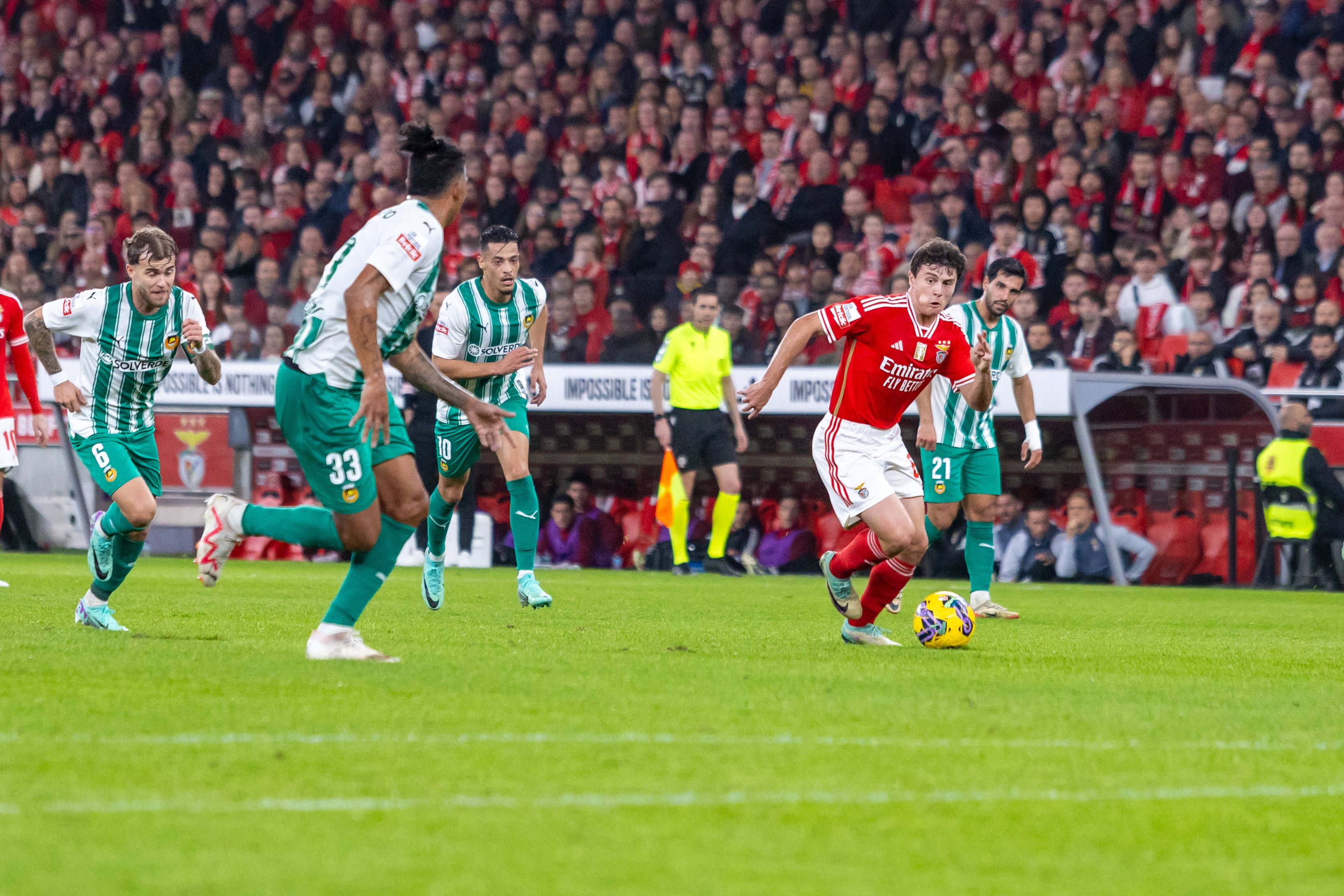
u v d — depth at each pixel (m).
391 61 76.69
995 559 53.06
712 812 10.79
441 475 31.19
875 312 23.52
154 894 8.36
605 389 55.59
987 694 17.81
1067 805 11.38
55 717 14.18
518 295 32.47
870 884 9.04
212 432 58.09
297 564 54.88
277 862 9.12
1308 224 56.72
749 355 55.97
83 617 24.53
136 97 77.88
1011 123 65.00
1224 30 65.62
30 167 77.69
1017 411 51.53
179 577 42.84
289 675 17.50
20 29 80.38
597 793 11.30
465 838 9.85
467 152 70.25
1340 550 48.41
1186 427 50.75
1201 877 9.45
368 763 12.23
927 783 12.06
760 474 55.84
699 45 72.44
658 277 57.41
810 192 63.66
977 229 60.72
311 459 18.52
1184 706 17.14
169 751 12.54
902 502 24.19
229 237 70.31
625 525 56.97
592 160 69.81
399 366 18.50
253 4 79.12
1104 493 51.72
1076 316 54.16
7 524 60.47
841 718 15.27
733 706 15.94
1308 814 11.33
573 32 75.31
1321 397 49.00
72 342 61.47
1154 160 61.16
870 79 69.19
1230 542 50.12
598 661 20.42
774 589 42.69
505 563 57.69
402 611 31.00
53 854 9.19
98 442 24.25
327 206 70.00
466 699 15.95
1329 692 19.12
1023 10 68.19
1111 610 36.94
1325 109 61.12
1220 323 56.22
